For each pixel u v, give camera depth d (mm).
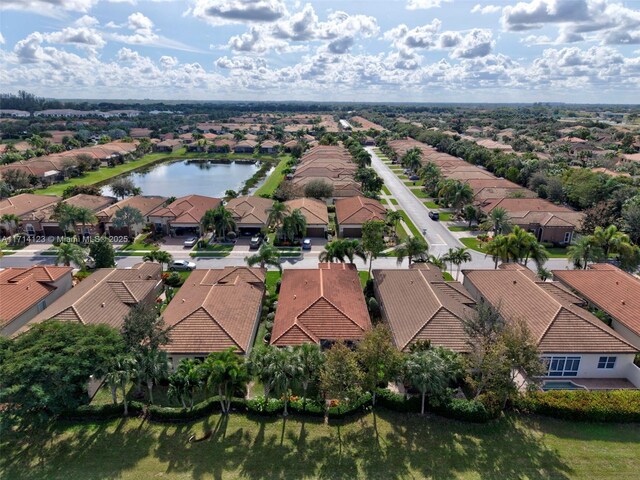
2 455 27812
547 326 37094
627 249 52250
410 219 82688
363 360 30297
